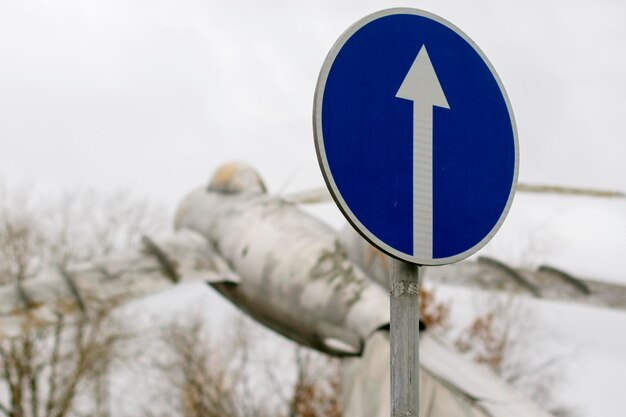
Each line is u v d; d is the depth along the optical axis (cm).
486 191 419
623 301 1186
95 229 3088
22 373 2623
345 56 403
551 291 1206
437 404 915
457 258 407
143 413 2516
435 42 421
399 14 416
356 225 393
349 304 1049
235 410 2341
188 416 2362
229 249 1139
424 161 409
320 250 1095
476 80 426
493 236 418
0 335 1070
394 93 409
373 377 1005
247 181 1205
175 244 1154
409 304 392
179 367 2494
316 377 2369
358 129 400
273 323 1117
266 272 1095
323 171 393
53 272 1132
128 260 1150
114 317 2562
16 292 1100
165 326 2511
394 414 380
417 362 386
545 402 2439
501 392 923
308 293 1071
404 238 398
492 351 2477
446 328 2506
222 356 2430
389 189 400
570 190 1020
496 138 425
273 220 1139
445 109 418
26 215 2967
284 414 2469
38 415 2714
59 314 1094
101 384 2645
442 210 408
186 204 1236
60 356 2625
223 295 1153
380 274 1078
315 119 395
